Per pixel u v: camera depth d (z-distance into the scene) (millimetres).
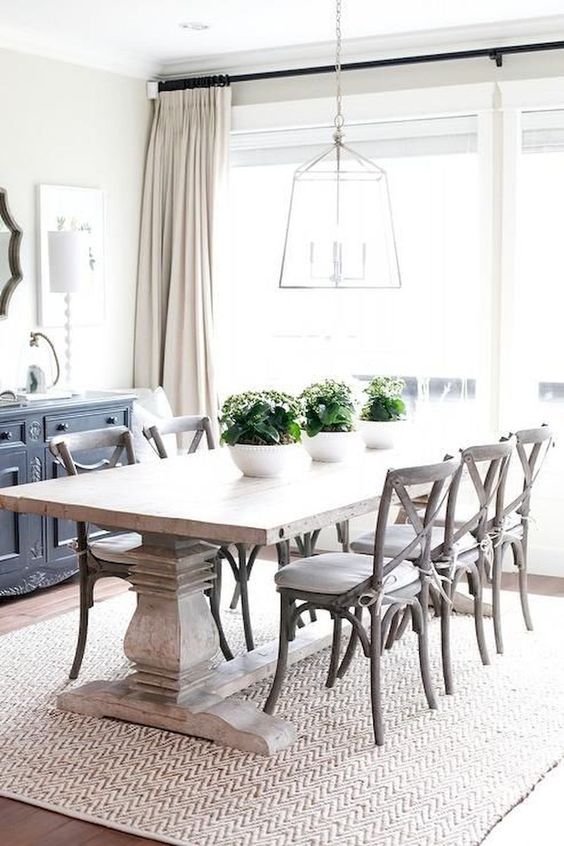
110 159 6465
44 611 5164
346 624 4633
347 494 3738
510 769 3377
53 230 6086
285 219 6590
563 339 5871
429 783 3277
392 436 4824
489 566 4602
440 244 6148
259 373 6785
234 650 4613
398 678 4227
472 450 3965
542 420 5949
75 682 4172
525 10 5391
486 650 4363
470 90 5844
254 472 4090
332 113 6219
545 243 5855
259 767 3383
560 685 4137
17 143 5867
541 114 5762
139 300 6746
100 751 3504
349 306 6465
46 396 5582
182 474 4176
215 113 6484
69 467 4168
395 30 5793
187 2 5227
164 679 3719
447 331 6184
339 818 3053
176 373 6680
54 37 5918
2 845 2920
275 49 6227
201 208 6543
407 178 6188
